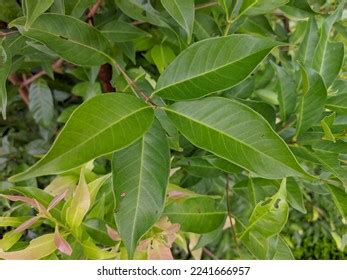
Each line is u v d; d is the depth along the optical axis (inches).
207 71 15.3
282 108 18.7
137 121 14.9
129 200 15.4
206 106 15.3
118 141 14.4
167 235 18.1
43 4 15.0
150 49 23.8
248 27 23.3
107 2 22.7
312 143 17.8
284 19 27.0
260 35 23.3
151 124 15.1
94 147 14.0
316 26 19.1
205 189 23.5
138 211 15.4
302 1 20.9
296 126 17.7
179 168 21.9
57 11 18.0
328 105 18.0
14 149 29.6
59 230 17.4
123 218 15.4
